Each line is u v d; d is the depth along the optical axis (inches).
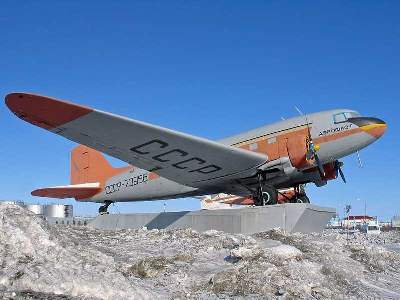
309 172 572.7
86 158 761.0
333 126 535.8
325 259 328.8
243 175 564.1
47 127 415.2
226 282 238.2
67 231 435.2
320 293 234.2
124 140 455.8
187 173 553.3
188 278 252.7
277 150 548.4
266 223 494.6
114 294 176.1
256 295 223.1
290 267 263.4
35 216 211.2
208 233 415.8
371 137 526.6
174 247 356.2
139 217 607.2
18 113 386.3
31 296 158.1
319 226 531.8
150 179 668.1
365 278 310.7
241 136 584.4
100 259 227.3
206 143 475.5
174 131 447.5
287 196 639.1
